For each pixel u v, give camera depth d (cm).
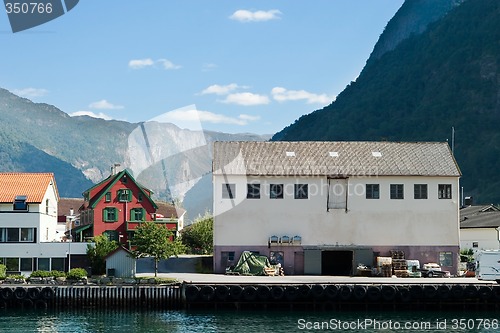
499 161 18738
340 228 8019
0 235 7869
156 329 5406
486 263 6900
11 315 6138
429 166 8225
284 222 7981
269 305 6384
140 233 7244
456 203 8125
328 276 7681
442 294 6412
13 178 8288
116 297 6438
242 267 7662
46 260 7869
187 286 6372
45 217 8188
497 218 10256
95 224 8806
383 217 8050
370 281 6788
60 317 6025
